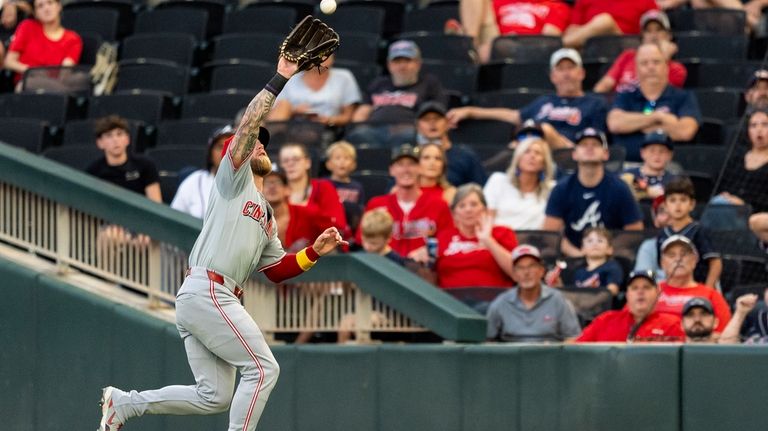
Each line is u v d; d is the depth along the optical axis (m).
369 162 42.00
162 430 29.80
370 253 30.02
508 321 30.72
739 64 46.38
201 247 23.92
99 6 54.84
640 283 30.16
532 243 35.47
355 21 51.84
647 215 38.16
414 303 28.41
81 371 30.19
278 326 29.70
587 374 27.19
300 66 23.03
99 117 46.75
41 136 45.16
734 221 36.03
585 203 36.72
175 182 40.44
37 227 31.55
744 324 30.17
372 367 28.36
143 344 29.55
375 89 45.25
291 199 35.56
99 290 30.73
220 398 24.27
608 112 43.19
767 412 26.36
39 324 30.64
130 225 30.31
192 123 44.72
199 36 52.66
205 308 23.64
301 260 24.55
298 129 43.06
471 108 44.16
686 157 41.53
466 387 27.78
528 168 37.47
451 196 36.88
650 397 26.92
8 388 30.84
